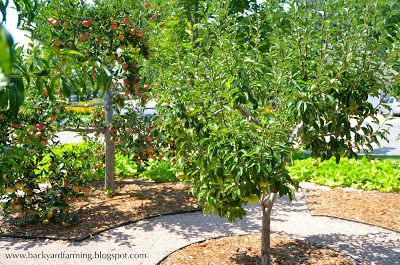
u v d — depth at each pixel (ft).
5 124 18.72
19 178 20.10
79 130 25.43
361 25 13.03
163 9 20.72
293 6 13.10
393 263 16.33
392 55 13.50
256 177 11.94
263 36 18.61
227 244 18.20
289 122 13.09
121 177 31.68
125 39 21.43
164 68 15.74
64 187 21.22
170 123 14.11
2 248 18.30
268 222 15.35
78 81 6.76
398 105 72.84
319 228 20.54
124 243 18.83
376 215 22.09
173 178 30.27
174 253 17.26
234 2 25.68
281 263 16.06
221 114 12.98
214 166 12.70
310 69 13.35
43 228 20.53
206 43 15.02
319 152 14.37
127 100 27.43
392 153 41.65
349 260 16.37
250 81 13.38
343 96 13.34
